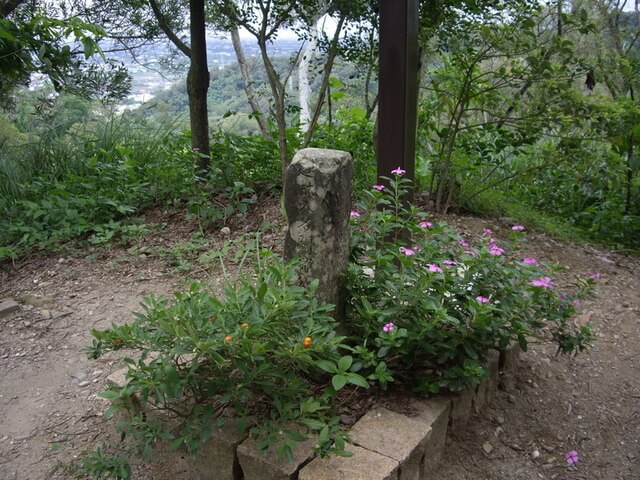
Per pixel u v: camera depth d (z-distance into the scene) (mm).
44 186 5000
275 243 4207
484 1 4609
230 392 2156
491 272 2553
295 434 2068
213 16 5414
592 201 5746
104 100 5754
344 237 2525
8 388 2986
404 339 2426
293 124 5758
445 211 5094
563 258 4586
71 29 3266
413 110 3496
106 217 4773
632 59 5828
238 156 5285
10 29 3125
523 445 2691
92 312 3646
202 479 2326
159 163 5418
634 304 3949
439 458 2502
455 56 4758
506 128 5598
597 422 2879
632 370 3283
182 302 2152
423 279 2393
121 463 2207
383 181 3523
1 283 4117
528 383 3080
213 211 4656
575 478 2537
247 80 7078
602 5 6027
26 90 6281
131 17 5863
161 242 4473
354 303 2623
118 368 3068
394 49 3354
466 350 2443
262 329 2072
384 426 2307
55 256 4406
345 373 2102
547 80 4602
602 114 4594
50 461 2490
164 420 2416
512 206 5418
